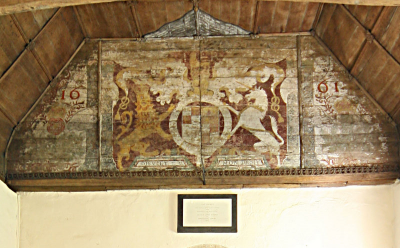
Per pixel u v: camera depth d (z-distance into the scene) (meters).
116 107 9.00
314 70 8.99
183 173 8.85
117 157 8.91
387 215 8.73
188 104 8.98
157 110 8.98
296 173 8.82
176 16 8.70
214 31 8.98
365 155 8.80
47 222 8.82
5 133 8.78
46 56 8.52
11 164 8.88
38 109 9.01
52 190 8.92
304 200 8.82
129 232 8.77
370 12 7.82
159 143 8.91
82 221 8.82
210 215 8.80
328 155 8.84
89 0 6.77
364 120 8.88
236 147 8.88
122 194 8.93
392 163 8.76
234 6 8.54
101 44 9.08
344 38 8.55
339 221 8.73
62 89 9.03
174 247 8.69
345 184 8.84
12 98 8.45
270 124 8.91
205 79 9.02
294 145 8.87
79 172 8.88
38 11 7.79
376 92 8.73
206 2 8.48
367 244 8.62
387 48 7.96
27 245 8.73
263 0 7.79
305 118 8.91
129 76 9.06
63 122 8.98
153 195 8.92
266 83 8.99
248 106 8.96
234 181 8.85
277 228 8.72
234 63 9.05
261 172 8.83
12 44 7.80
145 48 9.07
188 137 8.91
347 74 8.95
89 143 8.95
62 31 8.52
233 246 8.66
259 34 8.99
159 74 9.05
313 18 8.75
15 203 8.84
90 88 9.04
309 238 8.66
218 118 8.95
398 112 8.62
